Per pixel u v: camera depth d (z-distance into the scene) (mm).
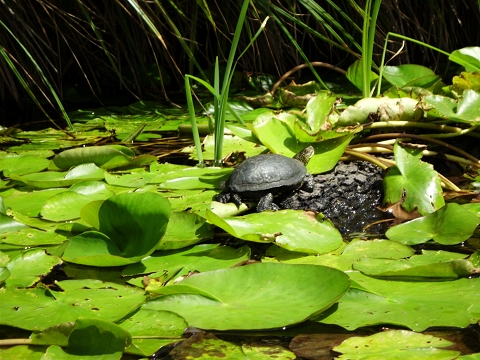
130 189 2875
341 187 2822
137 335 2301
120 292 2428
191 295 2381
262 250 2572
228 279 2412
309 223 2598
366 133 3098
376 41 4164
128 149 3094
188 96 2957
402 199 2727
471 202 2730
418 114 3000
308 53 4586
